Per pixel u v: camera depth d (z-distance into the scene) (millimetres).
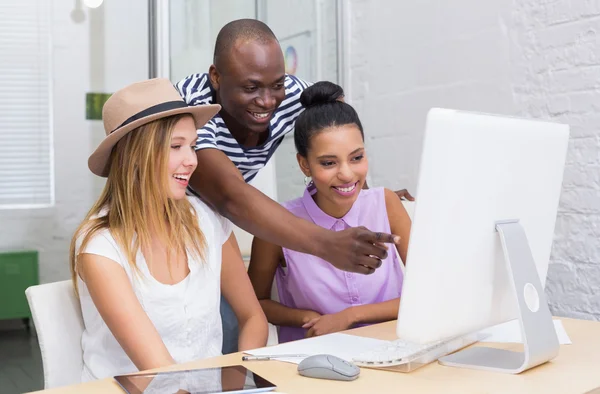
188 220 1289
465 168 892
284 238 1217
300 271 1558
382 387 874
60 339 1169
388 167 2873
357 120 1459
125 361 1187
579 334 1176
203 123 1347
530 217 1046
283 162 2846
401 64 2791
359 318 1446
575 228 2199
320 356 924
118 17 2428
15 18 2281
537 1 2281
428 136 859
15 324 2275
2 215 2268
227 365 991
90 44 2385
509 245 965
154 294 1205
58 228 2344
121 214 1210
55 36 2330
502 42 2393
